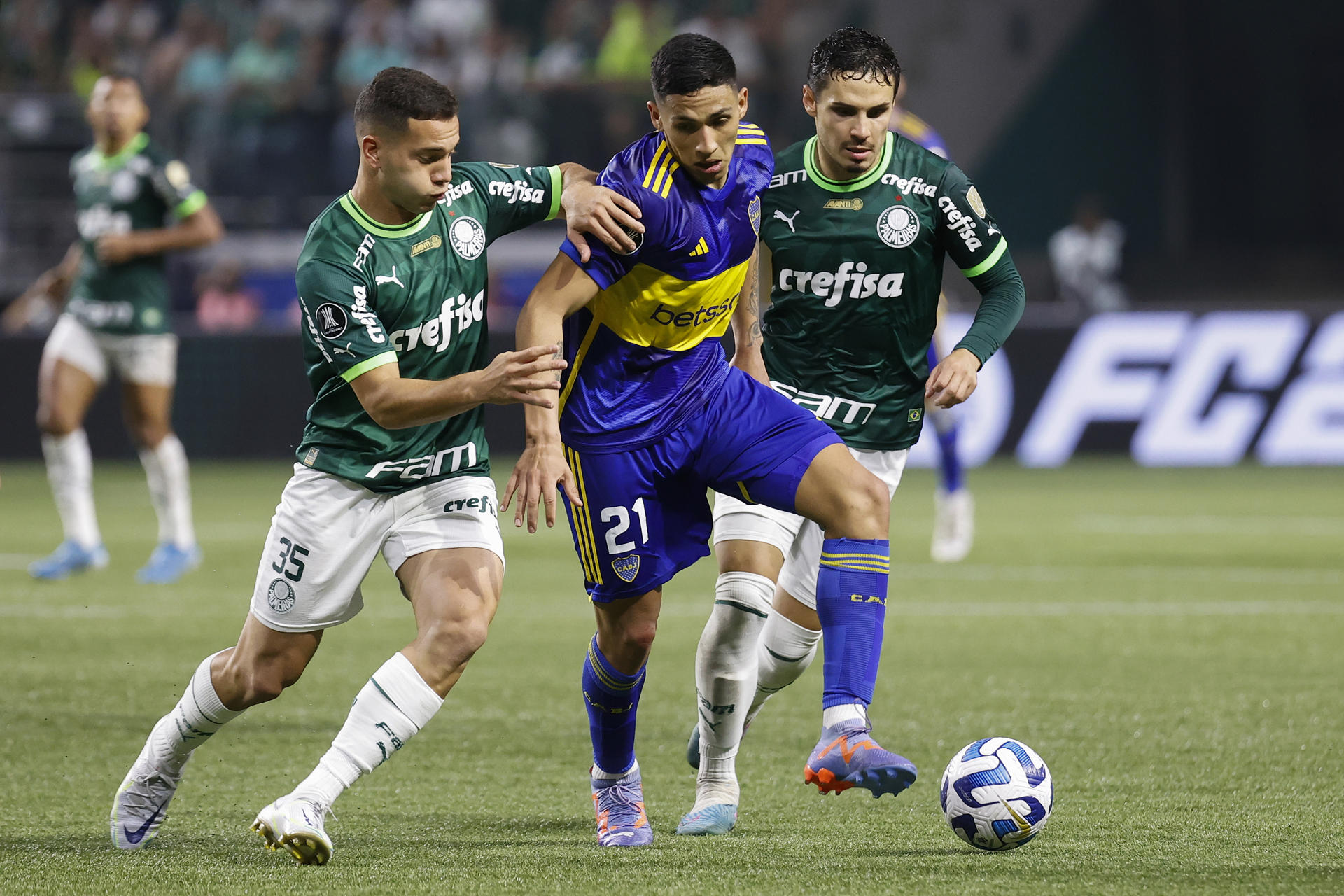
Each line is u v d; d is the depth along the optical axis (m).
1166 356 53.44
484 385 11.88
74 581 30.66
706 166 13.02
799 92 67.81
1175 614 26.88
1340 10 71.94
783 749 17.66
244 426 54.91
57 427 30.48
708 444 13.77
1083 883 11.77
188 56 66.25
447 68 66.38
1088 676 21.64
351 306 12.44
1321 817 14.16
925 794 15.53
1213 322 53.16
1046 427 54.00
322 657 23.73
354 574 13.17
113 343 30.16
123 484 51.00
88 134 61.28
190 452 54.84
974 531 38.53
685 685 21.36
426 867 12.47
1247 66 72.94
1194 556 34.03
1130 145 73.25
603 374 13.71
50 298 31.14
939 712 19.41
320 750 17.59
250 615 13.26
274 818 12.22
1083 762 16.67
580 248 13.04
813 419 13.88
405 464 13.05
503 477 48.22
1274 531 38.03
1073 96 73.00
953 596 29.02
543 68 68.75
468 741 18.02
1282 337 52.81
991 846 12.83
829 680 13.27
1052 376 53.97
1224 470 52.19
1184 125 73.00
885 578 13.47
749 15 68.31
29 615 26.62
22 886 11.88
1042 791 12.82
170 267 61.28
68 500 31.06
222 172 63.25
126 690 20.70
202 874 12.25
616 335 13.63
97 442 56.38
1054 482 49.59
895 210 15.75
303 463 13.20
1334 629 25.33
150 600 28.36
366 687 12.61
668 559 13.83
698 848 13.20
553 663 22.98
